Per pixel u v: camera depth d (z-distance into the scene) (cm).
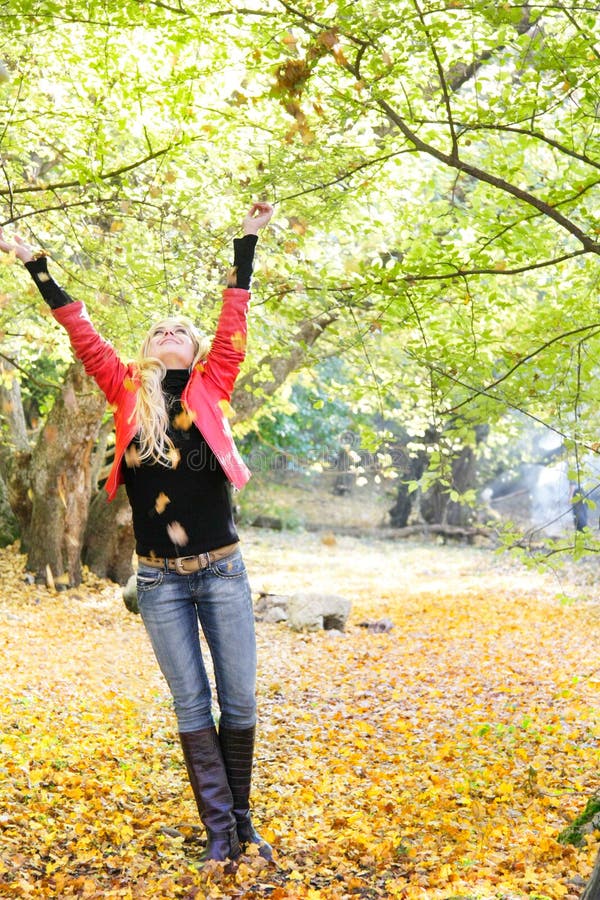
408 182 658
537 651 1091
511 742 635
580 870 361
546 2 480
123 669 928
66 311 347
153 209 598
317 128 513
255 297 557
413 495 2950
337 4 446
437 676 944
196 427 335
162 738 625
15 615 1180
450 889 332
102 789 472
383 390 589
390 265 519
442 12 466
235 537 345
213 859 341
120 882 342
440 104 511
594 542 546
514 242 538
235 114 543
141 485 337
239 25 467
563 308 577
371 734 695
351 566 2125
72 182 559
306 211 550
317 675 944
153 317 614
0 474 1477
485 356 573
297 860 383
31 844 384
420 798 498
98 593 1387
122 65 534
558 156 605
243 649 343
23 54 546
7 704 669
